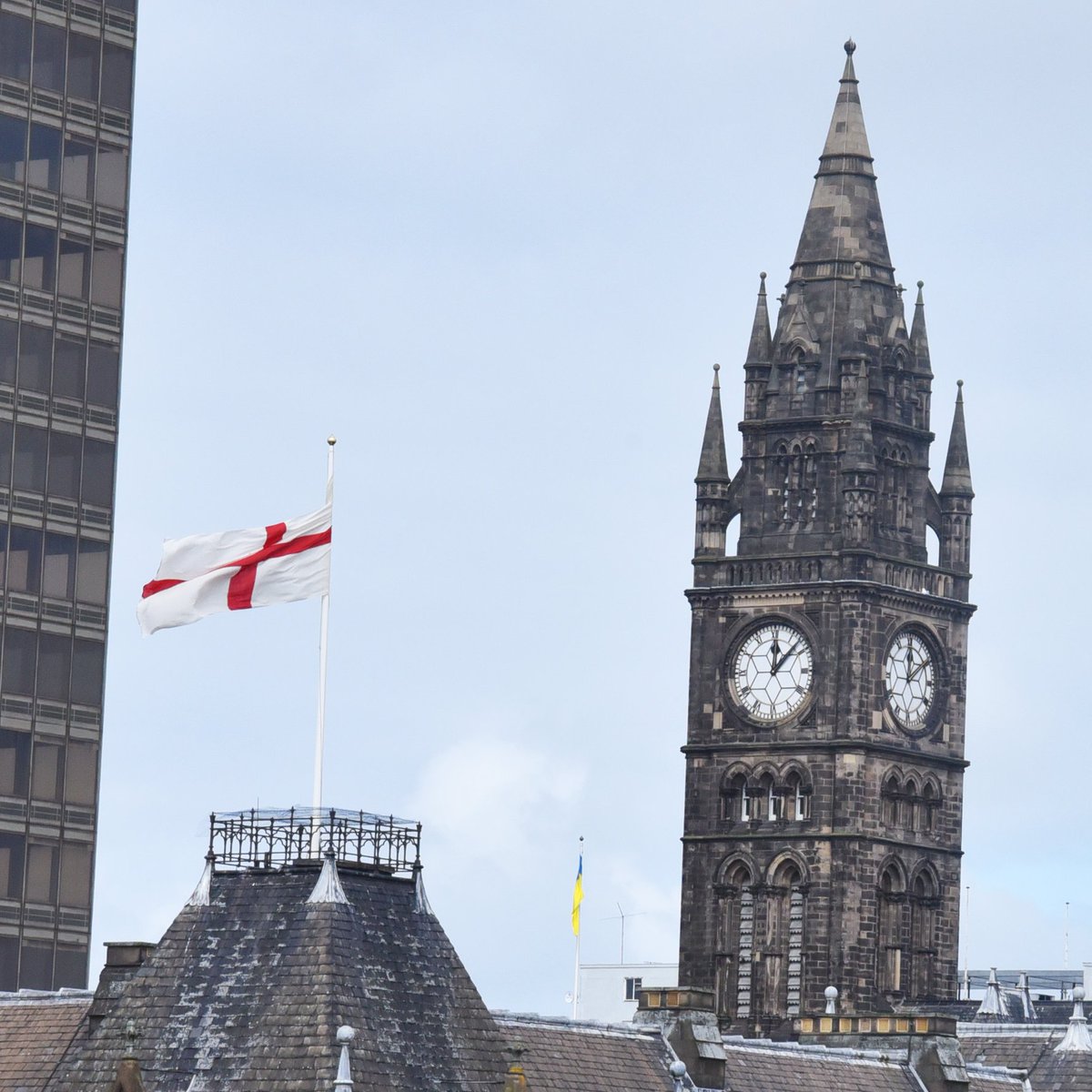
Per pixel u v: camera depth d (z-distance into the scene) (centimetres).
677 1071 18062
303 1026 15512
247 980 15738
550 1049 17925
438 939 16138
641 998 19188
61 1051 17325
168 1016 15750
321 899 15850
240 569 17088
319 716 16475
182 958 15900
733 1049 19550
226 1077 15512
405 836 16312
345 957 15725
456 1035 15912
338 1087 15212
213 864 16150
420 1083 15650
